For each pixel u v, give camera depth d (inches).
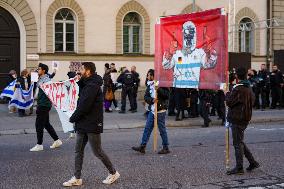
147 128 430.9
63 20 972.6
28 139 528.4
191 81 426.3
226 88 392.2
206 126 634.8
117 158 410.0
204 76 412.8
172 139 517.0
